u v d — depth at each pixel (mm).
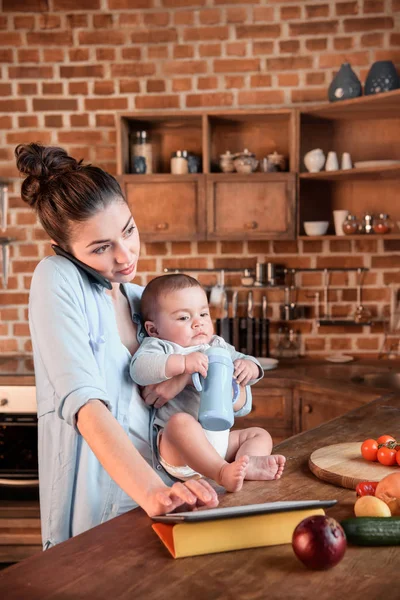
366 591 854
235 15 3352
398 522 1001
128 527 1065
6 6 3416
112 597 843
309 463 1331
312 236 3156
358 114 3199
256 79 3373
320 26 3314
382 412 1776
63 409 1104
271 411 2980
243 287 3490
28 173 1263
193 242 3506
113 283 1508
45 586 874
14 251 3547
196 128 3400
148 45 3400
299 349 3496
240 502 1149
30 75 3453
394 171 3004
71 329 1173
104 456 1055
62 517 1304
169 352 1450
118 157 3213
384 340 3441
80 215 1190
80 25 3410
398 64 3277
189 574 902
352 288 3447
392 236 3078
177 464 1313
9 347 3582
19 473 3000
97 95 3443
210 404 1287
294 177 3141
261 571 911
